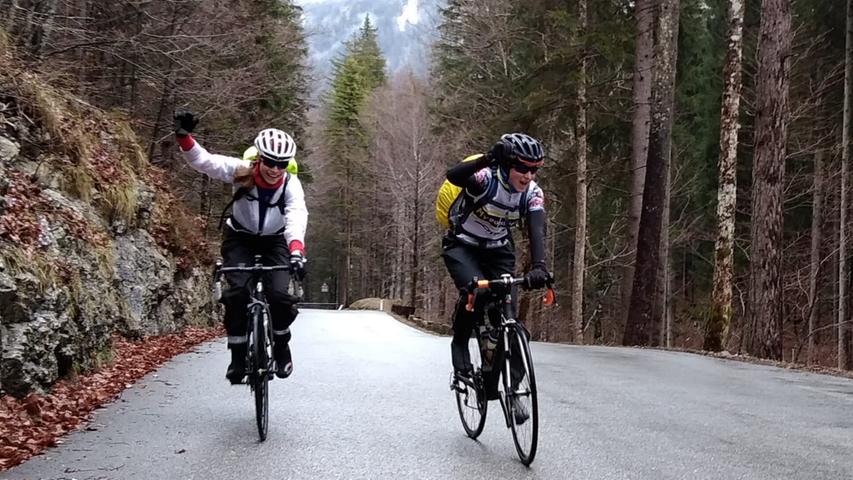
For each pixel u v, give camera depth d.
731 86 14.93
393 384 7.89
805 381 9.38
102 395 6.80
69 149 9.67
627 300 22.41
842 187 22.48
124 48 15.05
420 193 40.94
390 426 5.82
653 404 7.11
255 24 18.81
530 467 4.69
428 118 36.97
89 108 12.21
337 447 5.11
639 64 20.94
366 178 54.94
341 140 59.66
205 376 8.25
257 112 24.70
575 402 7.09
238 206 5.57
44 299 6.57
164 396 6.96
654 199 17.83
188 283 14.34
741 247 28.75
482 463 4.78
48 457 4.78
